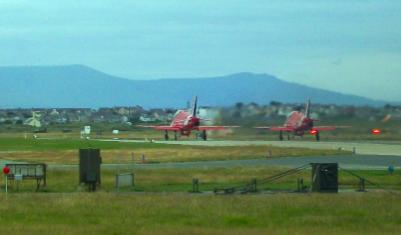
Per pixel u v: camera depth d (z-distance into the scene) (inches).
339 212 2812.5
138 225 2409.0
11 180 4212.6
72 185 4234.7
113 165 6274.6
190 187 4143.7
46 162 6776.6
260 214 2738.7
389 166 5511.8
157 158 7263.8
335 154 7755.9
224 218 2605.8
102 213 2748.5
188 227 2365.9
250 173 5093.5
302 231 2297.0
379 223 2511.1
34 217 2635.3
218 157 7372.1
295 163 6417.3
